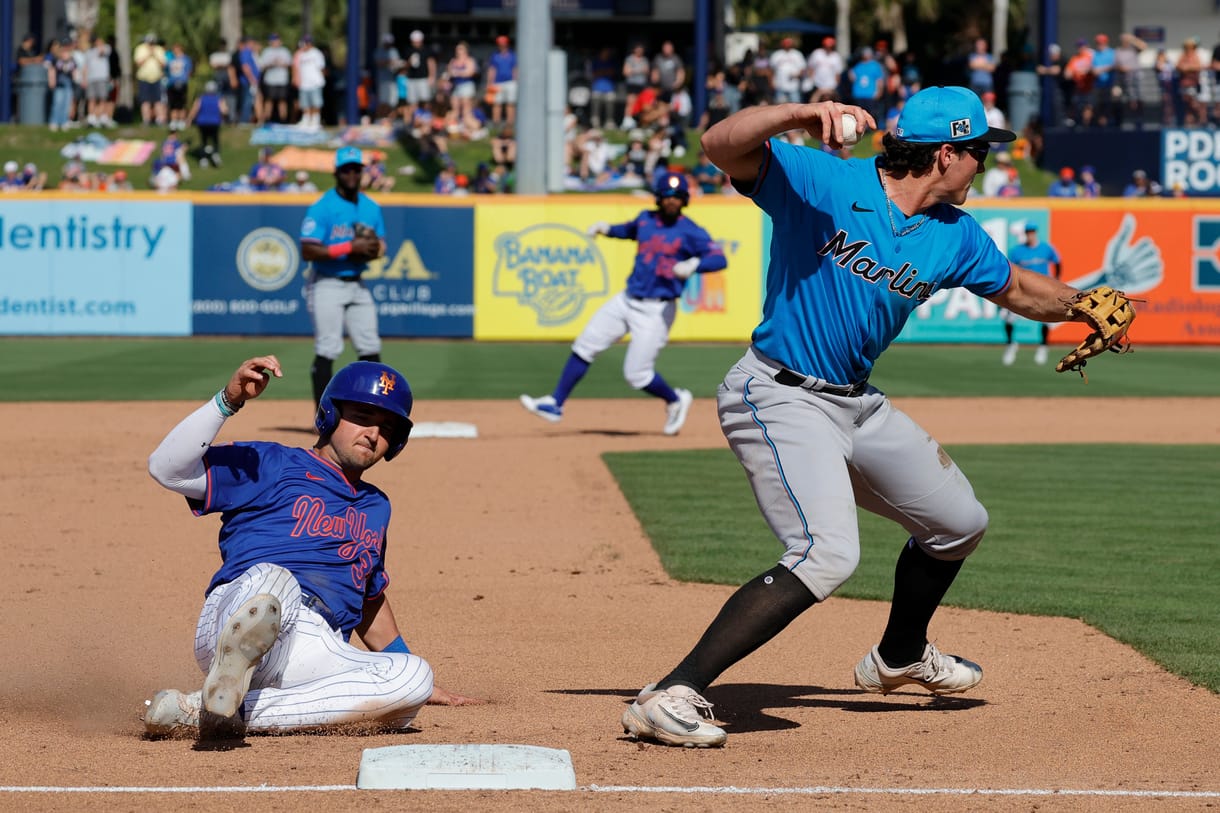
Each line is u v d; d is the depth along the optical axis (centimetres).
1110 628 1709
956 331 6788
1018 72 8531
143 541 2227
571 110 8906
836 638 1705
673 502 2617
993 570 2064
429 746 1099
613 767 1109
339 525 1220
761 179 1175
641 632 1700
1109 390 4850
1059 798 1041
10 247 6494
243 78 8750
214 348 6072
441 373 5203
